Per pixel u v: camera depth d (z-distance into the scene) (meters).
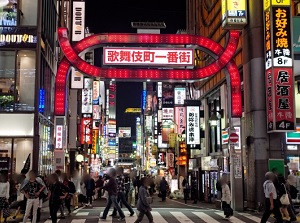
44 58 25.88
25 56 24.17
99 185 27.05
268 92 20.28
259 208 19.91
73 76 33.91
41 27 24.62
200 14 37.12
